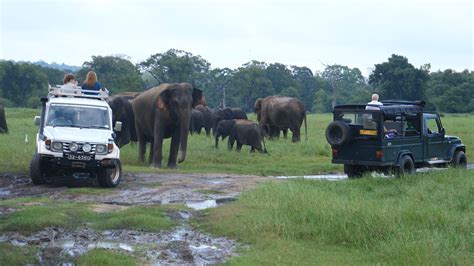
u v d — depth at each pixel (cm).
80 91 1527
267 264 795
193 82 9319
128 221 998
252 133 2495
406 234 896
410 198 1220
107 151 1373
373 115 1542
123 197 1266
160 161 1894
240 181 1533
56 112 1443
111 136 1418
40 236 923
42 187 1377
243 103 9462
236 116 3656
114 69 8556
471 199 1236
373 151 1550
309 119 5953
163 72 9025
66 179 1507
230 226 991
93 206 1152
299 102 3209
